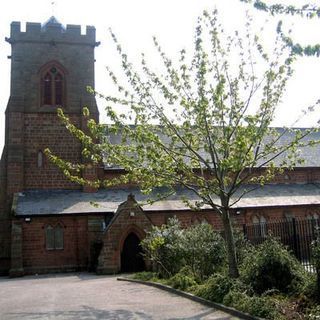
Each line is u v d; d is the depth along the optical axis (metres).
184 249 20.72
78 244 35.66
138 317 13.19
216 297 14.59
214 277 16.33
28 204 36.16
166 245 21.78
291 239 23.83
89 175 39.22
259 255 15.42
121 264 33.41
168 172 17.00
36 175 38.59
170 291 18.58
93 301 16.88
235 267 16.30
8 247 36.69
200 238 20.69
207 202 17.22
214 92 17.17
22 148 38.56
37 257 34.91
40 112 39.69
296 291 13.64
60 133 39.75
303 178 44.78
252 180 18.20
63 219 35.69
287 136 43.91
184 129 17.59
